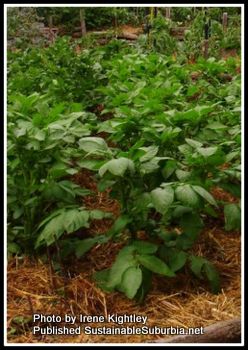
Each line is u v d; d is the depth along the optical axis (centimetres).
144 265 280
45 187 330
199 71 666
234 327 256
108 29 1284
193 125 378
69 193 336
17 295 305
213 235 370
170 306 293
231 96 489
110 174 297
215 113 443
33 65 710
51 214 314
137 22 1345
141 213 306
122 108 373
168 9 1148
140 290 295
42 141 325
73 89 594
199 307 291
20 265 334
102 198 427
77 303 298
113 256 344
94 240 330
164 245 314
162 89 477
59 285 312
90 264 337
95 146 309
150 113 409
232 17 1080
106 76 627
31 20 1063
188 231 298
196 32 970
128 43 1006
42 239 315
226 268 334
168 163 308
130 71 611
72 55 712
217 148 306
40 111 370
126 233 354
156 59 668
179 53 948
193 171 314
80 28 1301
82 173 465
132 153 297
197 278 319
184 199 273
